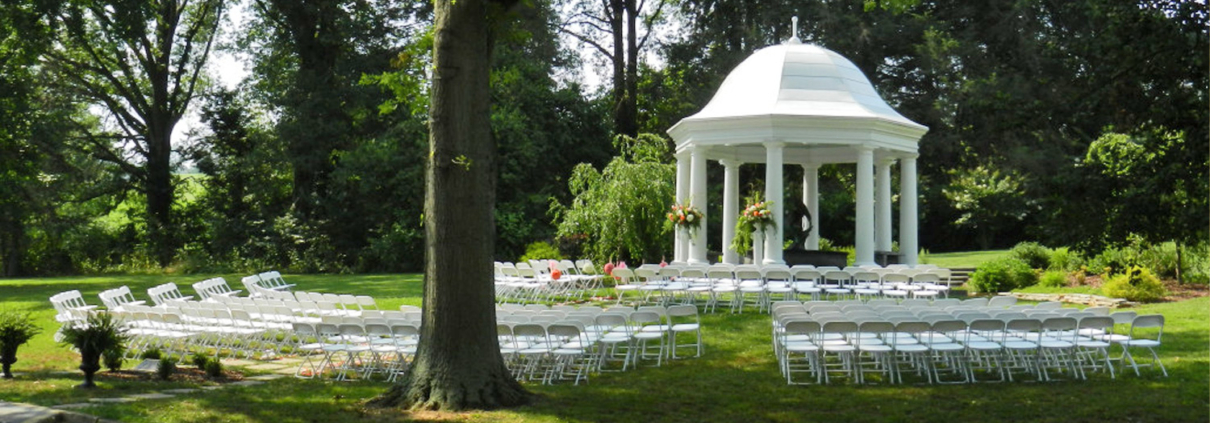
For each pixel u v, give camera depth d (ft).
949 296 77.97
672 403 35.42
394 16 142.20
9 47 114.93
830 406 34.91
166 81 153.17
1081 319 40.22
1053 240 35.45
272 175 154.51
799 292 67.41
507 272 78.13
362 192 136.77
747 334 56.03
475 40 35.27
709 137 80.53
